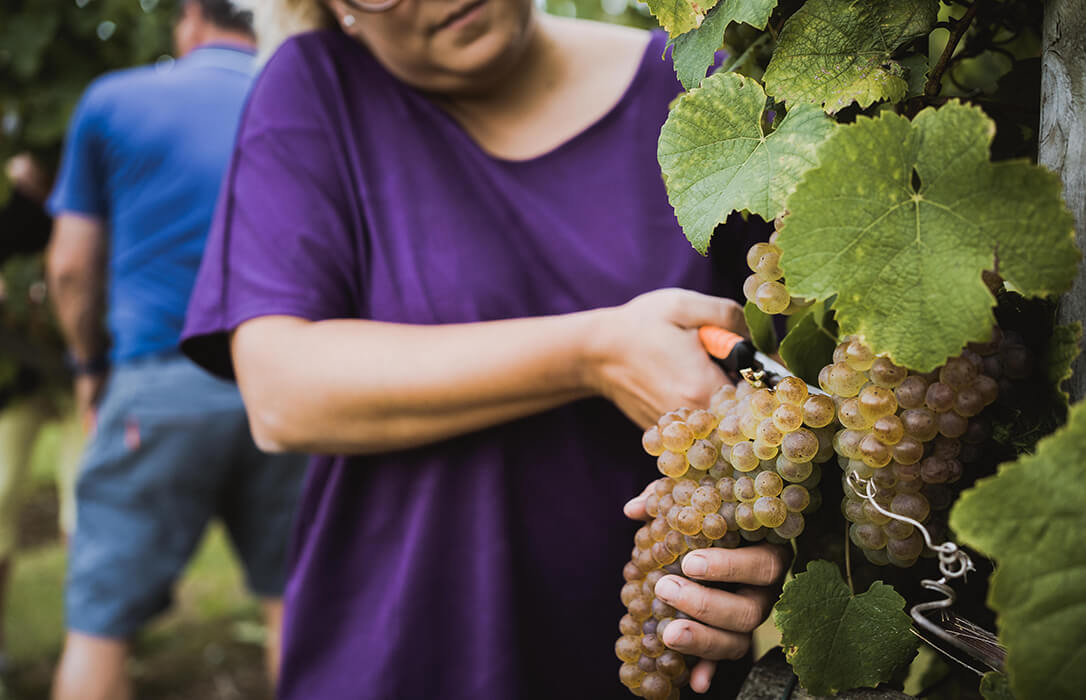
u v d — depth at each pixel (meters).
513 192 1.22
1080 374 0.67
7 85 3.79
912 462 0.70
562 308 1.20
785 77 0.72
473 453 1.18
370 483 1.24
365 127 1.25
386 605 1.21
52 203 3.00
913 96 0.75
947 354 0.62
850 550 0.83
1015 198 0.60
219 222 1.24
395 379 1.07
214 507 2.82
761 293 0.78
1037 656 0.54
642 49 1.32
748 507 0.79
